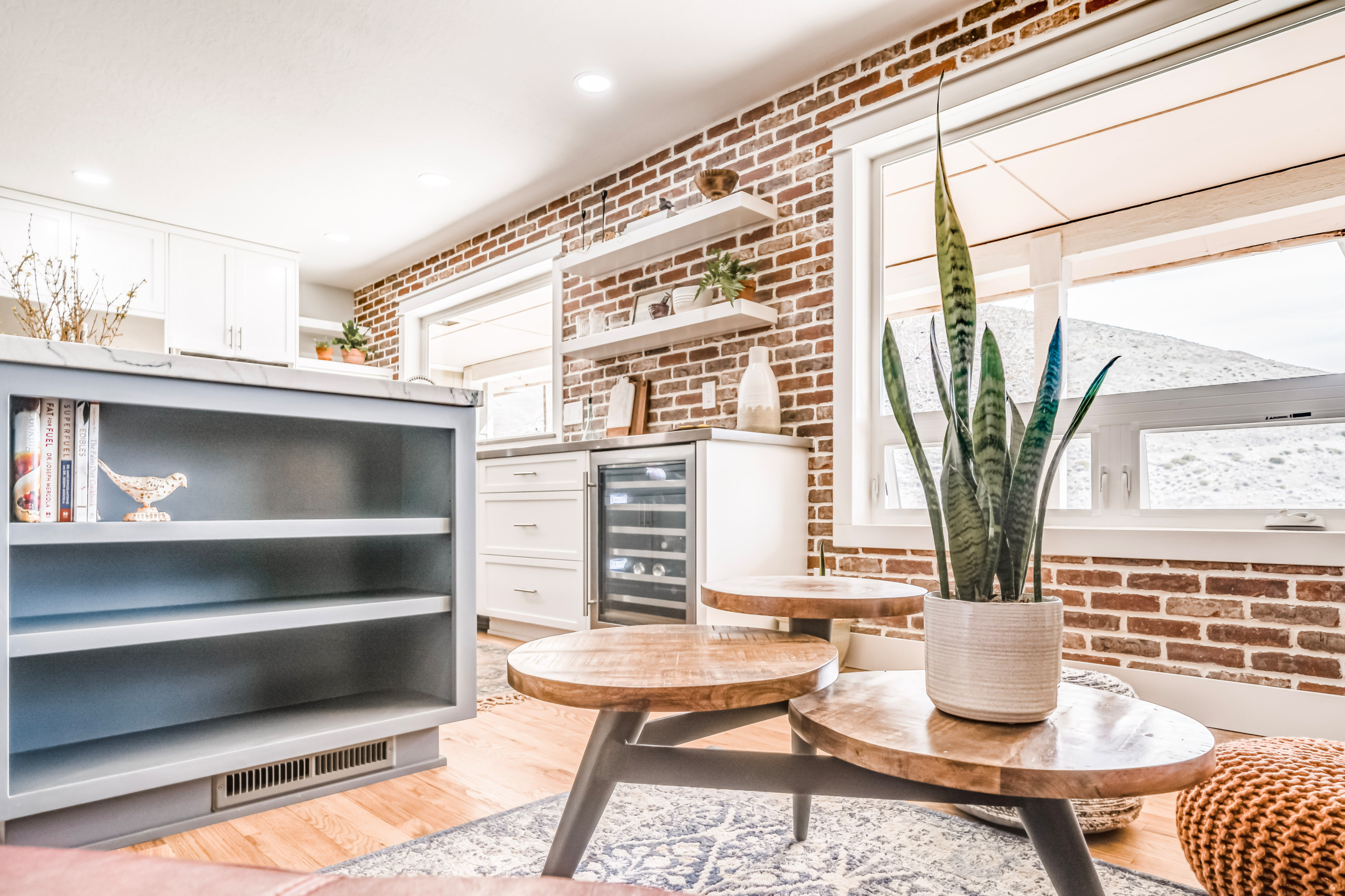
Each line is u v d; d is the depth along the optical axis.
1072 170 2.58
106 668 1.55
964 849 1.29
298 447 1.86
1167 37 2.16
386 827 1.38
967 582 0.74
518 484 3.38
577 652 0.88
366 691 1.93
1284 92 2.15
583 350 3.67
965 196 2.85
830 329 2.90
